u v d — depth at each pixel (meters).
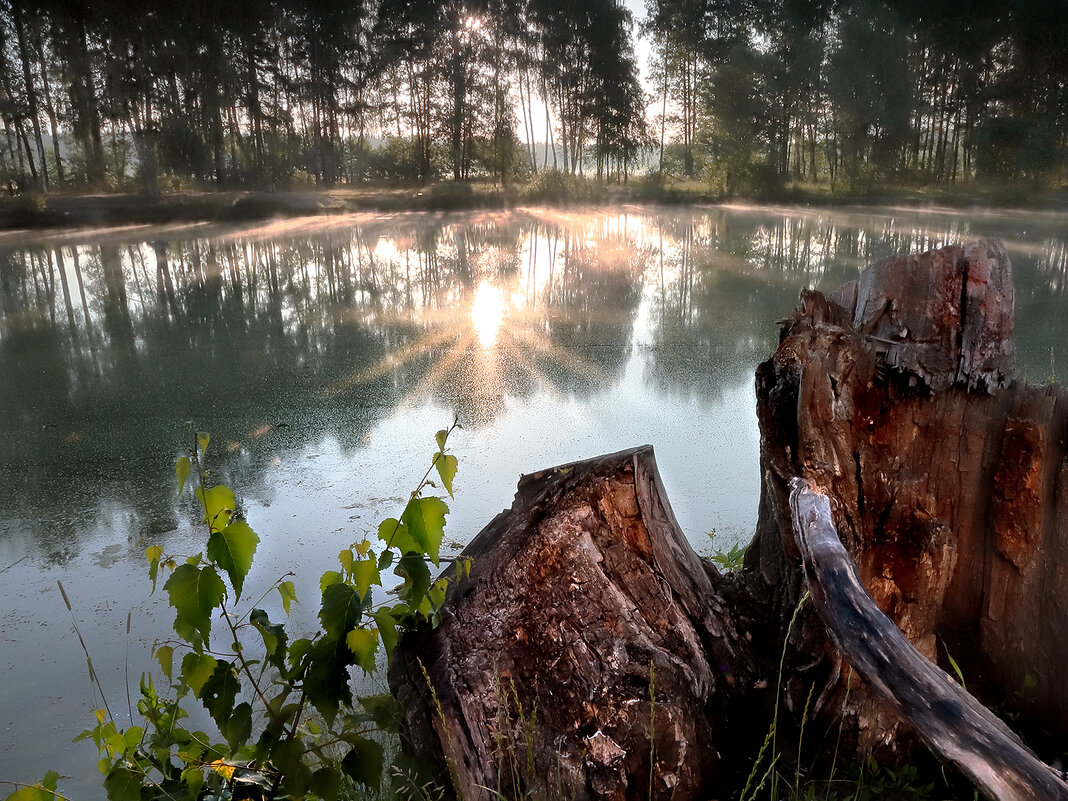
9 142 28.11
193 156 29.67
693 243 18.17
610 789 1.56
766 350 7.88
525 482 2.08
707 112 37.03
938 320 1.76
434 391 6.52
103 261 16.12
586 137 39.09
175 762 2.09
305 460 4.91
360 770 1.43
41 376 7.51
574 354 7.82
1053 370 6.15
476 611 1.83
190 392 6.77
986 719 1.23
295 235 20.80
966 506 1.77
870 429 1.82
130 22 27.47
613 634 1.74
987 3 28.84
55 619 3.10
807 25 33.50
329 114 36.41
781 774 1.69
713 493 4.15
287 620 2.95
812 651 1.76
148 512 4.21
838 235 19.42
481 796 1.55
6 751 2.31
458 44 36.78
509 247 17.75
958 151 37.19
